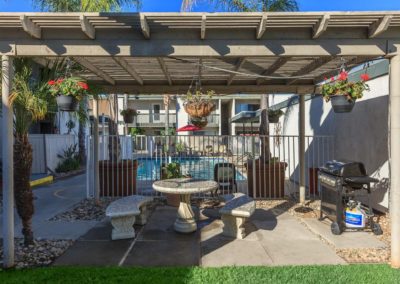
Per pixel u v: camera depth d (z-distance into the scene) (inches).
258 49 154.7
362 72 273.1
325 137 341.1
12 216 157.0
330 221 235.3
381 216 241.1
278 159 340.5
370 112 264.4
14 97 156.8
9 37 151.7
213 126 1190.3
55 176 535.8
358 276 141.3
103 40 153.5
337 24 148.3
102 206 291.7
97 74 244.2
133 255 172.4
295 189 373.7
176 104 1177.4
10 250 155.4
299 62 227.0
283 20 144.1
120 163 334.3
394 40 153.6
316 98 379.6
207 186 207.5
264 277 140.8
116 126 412.5
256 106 1181.1
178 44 154.4
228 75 265.3
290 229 218.1
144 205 230.1
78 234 208.4
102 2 357.4
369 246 183.8
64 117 726.5
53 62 181.5
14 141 177.5
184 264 160.1
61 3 390.0
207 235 206.7
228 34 154.6
